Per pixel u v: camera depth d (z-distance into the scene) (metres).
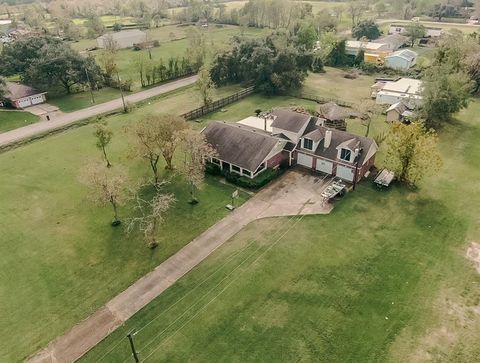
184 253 35.44
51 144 57.56
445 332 27.31
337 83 85.38
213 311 29.48
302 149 48.84
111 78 84.38
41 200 43.78
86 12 188.50
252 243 36.38
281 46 78.25
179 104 72.88
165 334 27.86
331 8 176.38
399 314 28.78
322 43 103.94
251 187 44.88
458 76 59.47
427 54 107.25
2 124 64.81
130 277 33.00
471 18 159.62
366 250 35.12
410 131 41.94
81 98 77.38
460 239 36.25
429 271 32.66
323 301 30.02
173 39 134.88
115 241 37.12
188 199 43.09
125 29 154.12
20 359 26.59
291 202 42.47
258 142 46.91
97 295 31.36
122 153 53.84
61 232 38.56
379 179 44.41
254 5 152.75
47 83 77.19
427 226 38.12
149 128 42.75
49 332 28.41
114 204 38.94
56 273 33.56
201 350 26.61
